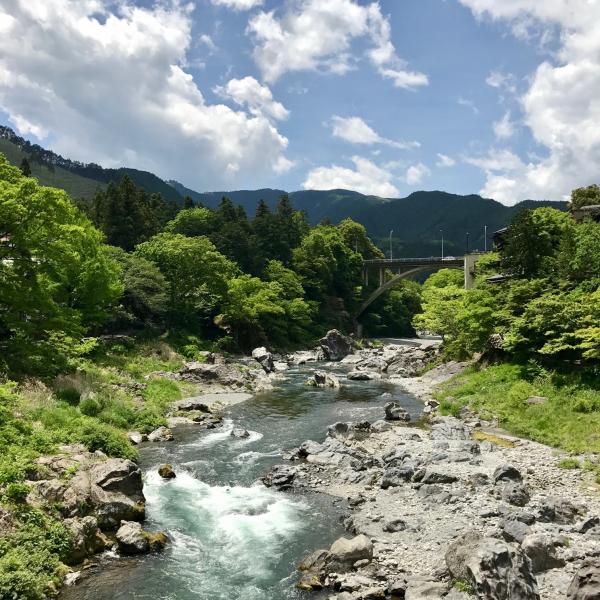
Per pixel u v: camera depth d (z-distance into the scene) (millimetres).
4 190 26766
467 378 41906
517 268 47312
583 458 23641
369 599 13102
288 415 36094
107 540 16156
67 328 30406
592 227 45312
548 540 14695
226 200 110875
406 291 139875
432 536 16562
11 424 20031
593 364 32188
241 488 21766
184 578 14492
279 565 15375
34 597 12516
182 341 58812
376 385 50062
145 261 60844
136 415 30500
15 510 14727
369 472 23500
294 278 92938
